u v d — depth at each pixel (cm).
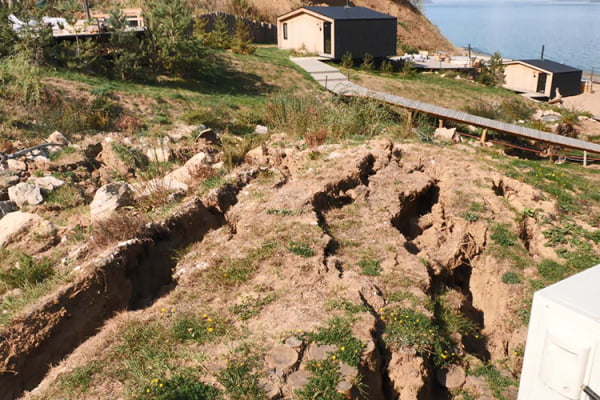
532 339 425
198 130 1814
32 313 691
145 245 862
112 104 1973
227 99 2370
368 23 3694
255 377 571
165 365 604
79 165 1460
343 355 601
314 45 3778
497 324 829
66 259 902
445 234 1020
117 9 2352
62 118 1739
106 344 668
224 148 1423
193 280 789
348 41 3653
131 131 1798
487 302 909
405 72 3703
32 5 2511
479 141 1964
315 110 1609
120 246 809
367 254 855
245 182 1144
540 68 4078
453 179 1161
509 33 14275
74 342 713
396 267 826
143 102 2089
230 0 4831
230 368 584
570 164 1748
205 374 585
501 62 3988
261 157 1333
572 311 385
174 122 1981
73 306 728
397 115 2131
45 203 1230
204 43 3152
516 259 923
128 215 983
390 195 1063
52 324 700
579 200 1168
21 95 1811
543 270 894
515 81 4297
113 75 2355
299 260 806
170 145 1627
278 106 2073
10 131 1591
